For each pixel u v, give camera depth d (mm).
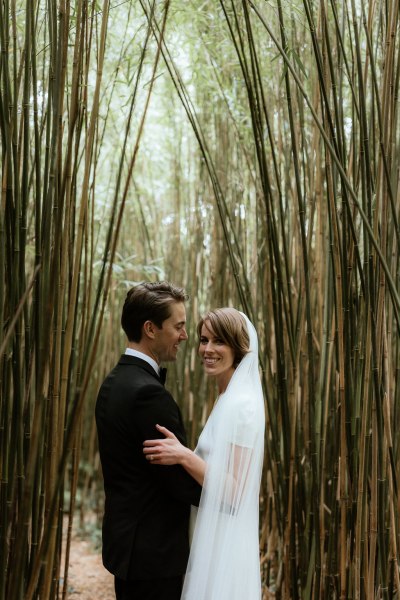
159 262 3953
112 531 1574
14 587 1265
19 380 1375
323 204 2104
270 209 1916
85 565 3449
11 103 1390
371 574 1604
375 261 1590
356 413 1696
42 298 1368
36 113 1437
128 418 1562
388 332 1757
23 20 2129
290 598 2014
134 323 1661
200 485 1568
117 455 1591
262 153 1843
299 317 2031
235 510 1588
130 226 4191
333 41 2066
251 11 2438
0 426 1398
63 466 1259
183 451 1528
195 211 3205
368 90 2174
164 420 1555
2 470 1385
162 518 1571
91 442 4297
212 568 1550
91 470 4297
